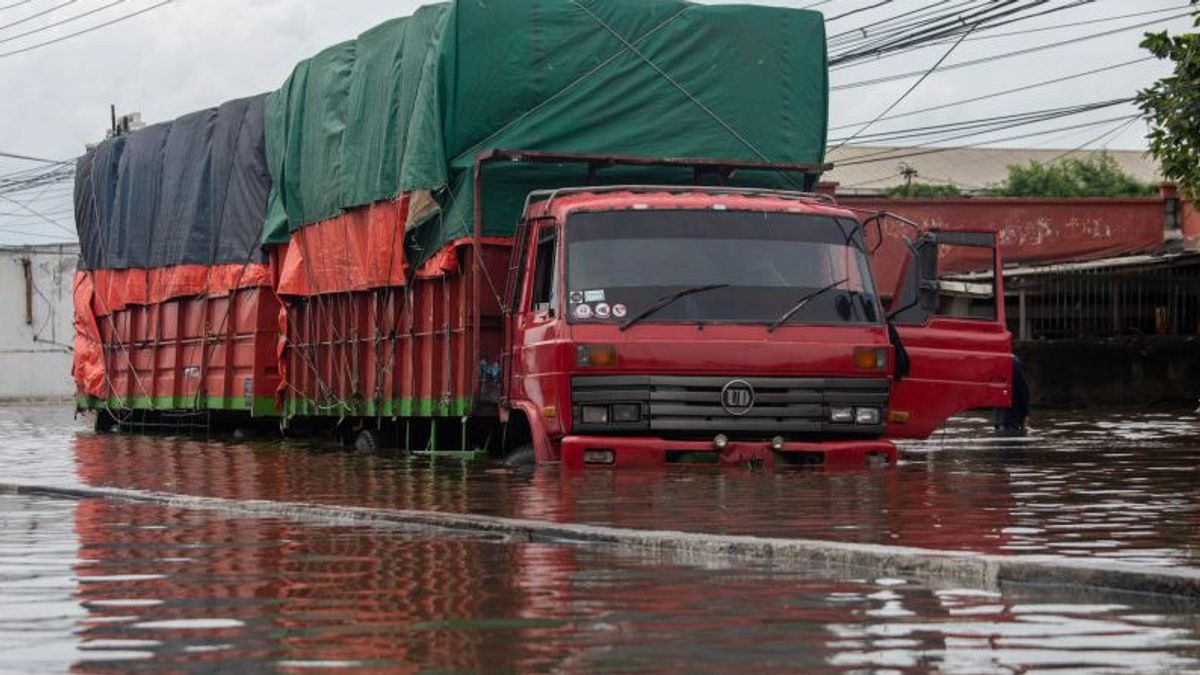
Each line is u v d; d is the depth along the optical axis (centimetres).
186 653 499
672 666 470
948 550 729
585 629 534
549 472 1256
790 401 1270
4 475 1418
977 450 1627
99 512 1019
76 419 3397
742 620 550
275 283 2062
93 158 2622
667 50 1568
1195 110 1719
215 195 2222
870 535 796
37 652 502
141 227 2447
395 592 627
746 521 869
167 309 2388
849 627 536
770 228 1331
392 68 1692
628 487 1102
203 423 2411
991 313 1463
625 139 1555
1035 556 676
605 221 1316
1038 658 481
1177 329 3403
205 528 900
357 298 1822
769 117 1591
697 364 1255
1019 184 6091
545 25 1545
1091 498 1015
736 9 1588
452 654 492
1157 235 4047
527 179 1530
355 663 480
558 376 1265
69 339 5547
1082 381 3212
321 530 882
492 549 775
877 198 3922
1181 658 481
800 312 1291
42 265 5506
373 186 1727
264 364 2097
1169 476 1217
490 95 1534
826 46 1623
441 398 1611
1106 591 609
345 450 1870
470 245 1527
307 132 1931
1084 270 3428
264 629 542
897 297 1416
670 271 1294
